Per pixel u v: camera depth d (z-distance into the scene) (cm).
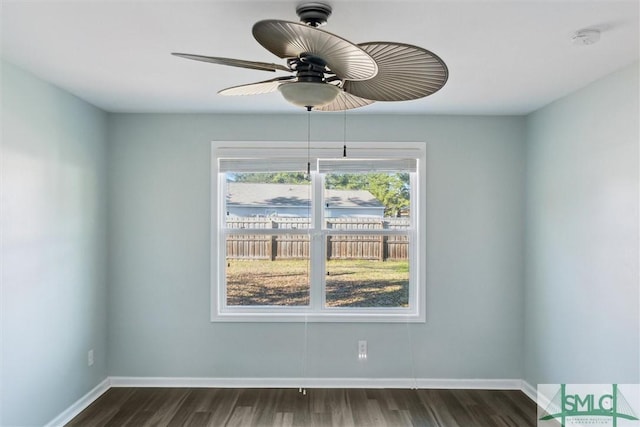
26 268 273
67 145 319
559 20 201
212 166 384
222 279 391
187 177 384
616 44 227
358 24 204
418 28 209
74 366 330
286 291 393
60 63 259
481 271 386
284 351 385
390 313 390
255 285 393
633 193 253
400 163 385
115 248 383
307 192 392
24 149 271
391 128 385
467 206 386
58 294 308
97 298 365
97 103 349
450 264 386
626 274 258
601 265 281
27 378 275
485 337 385
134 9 191
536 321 362
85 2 185
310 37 149
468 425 318
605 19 200
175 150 384
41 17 199
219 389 379
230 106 358
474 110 366
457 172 385
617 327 266
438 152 386
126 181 383
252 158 384
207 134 385
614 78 269
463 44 228
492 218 386
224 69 269
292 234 392
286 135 386
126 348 384
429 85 185
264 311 391
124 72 275
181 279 384
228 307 391
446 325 385
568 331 317
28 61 255
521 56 245
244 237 393
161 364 385
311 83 172
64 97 314
